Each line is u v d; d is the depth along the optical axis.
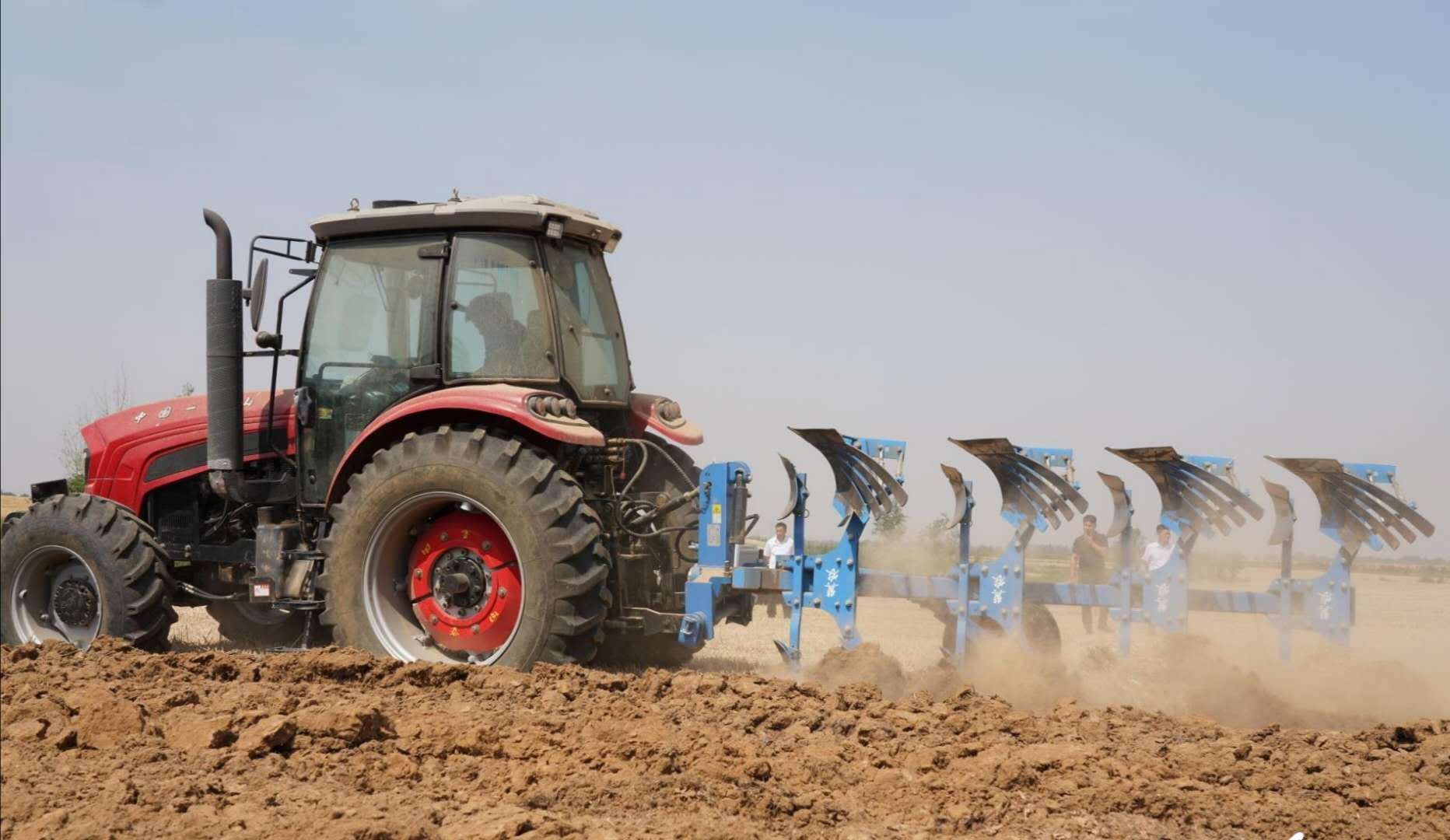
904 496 6.68
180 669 6.62
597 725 5.41
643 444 8.05
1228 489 6.85
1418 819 4.42
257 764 4.77
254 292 7.74
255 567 7.99
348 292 7.86
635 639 8.52
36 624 8.53
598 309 8.12
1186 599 6.89
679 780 4.63
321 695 5.93
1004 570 6.84
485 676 6.31
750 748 5.09
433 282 7.58
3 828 4.05
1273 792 4.80
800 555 7.01
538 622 6.86
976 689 6.74
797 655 6.94
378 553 7.27
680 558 8.20
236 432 8.07
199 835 3.93
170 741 4.99
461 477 7.03
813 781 4.79
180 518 8.84
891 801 4.59
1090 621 8.11
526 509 6.91
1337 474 6.95
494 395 7.10
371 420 7.73
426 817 4.13
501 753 5.05
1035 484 6.77
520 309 7.50
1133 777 4.82
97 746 4.95
